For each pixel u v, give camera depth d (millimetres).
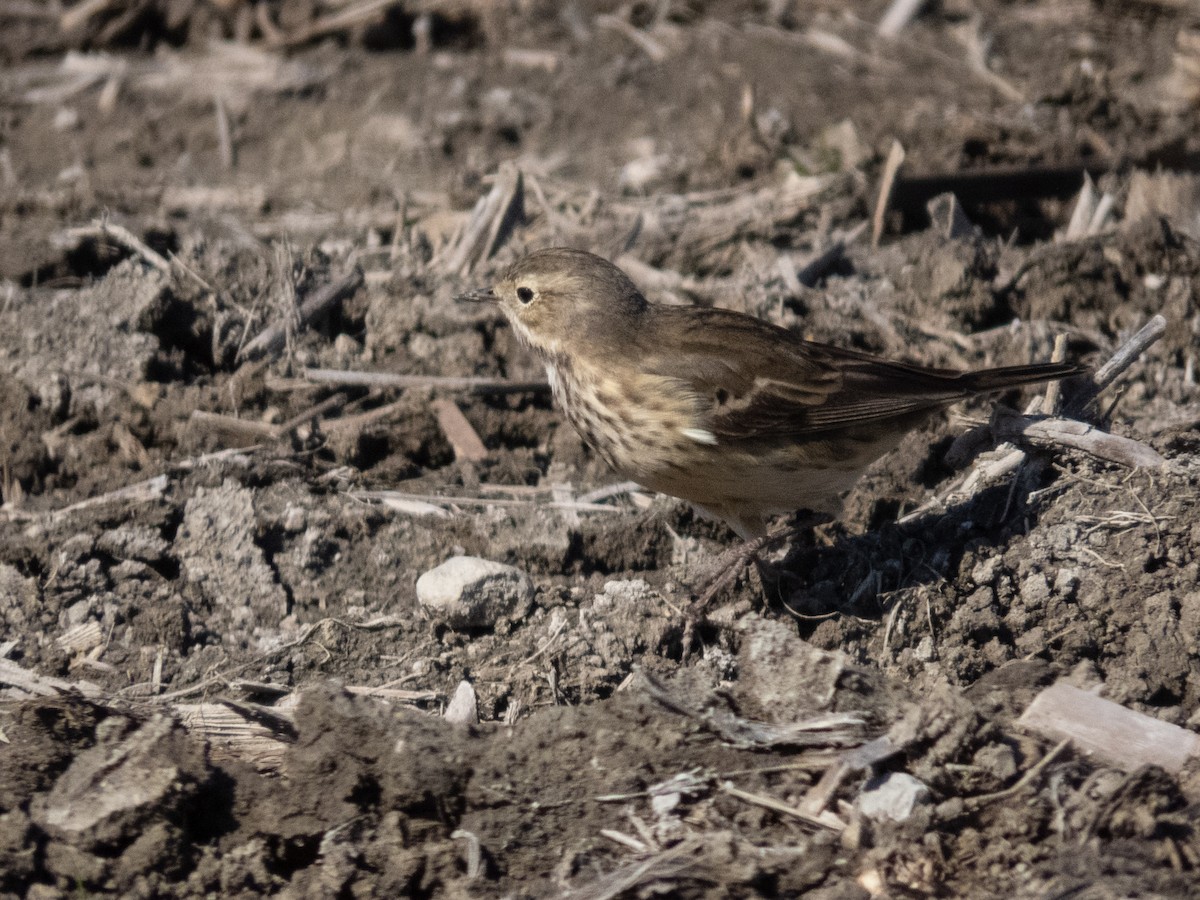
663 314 11211
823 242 15148
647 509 11688
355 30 19812
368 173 17031
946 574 10578
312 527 11383
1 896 8070
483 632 10578
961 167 16609
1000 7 20703
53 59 19656
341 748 8633
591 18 20438
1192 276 14117
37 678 9797
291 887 8180
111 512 11266
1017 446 11219
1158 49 19219
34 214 15844
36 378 12562
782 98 18219
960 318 13906
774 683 8820
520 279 11445
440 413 12766
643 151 17266
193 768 8609
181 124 18188
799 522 11211
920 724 8383
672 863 8055
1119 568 10219
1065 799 8234
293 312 13461
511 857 8305
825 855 8078
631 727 8742
